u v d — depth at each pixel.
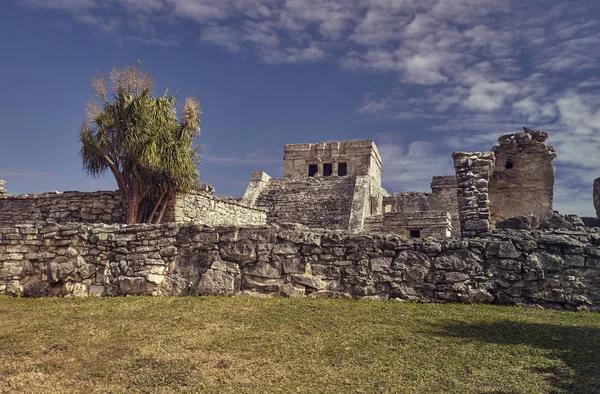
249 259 11.23
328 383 6.22
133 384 6.31
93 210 17.25
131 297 11.08
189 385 6.24
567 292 9.93
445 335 7.95
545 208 16.73
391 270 10.68
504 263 10.29
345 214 28.89
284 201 31.59
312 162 43.88
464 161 14.14
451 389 5.97
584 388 5.91
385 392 5.93
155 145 16.31
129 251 11.70
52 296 11.61
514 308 9.81
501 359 6.88
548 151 16.55
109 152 16.70
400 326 8.48
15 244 12.11
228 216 20.98
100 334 8.25
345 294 10.70
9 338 8.11
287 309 9.66
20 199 17.89
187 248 11.52
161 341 7.84
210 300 10.53
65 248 11.95
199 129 18.31
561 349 7.22
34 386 6.28
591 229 10.65
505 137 17.09
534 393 5.81
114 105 16.92
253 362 6.94
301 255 11.10
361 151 43.00
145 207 17.42
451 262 10.48
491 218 17.14
